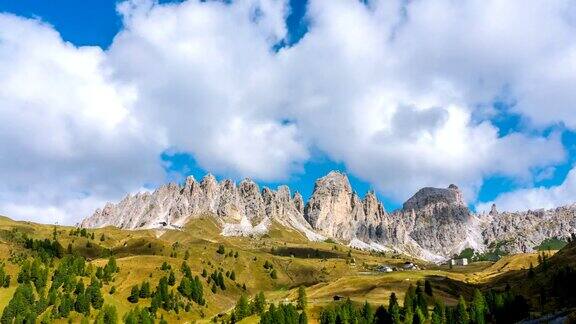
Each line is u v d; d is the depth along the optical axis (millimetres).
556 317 183250
